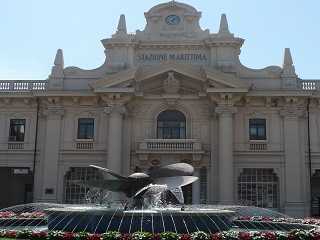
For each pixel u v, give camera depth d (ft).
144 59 140.87
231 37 137.39
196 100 137.80
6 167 140.77
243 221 83.92
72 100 139.03
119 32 140.56
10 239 59.67
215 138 134.51
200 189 133.08
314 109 136.36
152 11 143.02
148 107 138.41
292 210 130.31
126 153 134.92
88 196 135.64
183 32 141.49
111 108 133.39
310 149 134.21
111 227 66.59
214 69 131.03
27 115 141.38
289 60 138.51
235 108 132.67
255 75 138.41
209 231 67.36
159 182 72.33
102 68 141.08
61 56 142.51
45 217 82.89
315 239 62.39
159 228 65.98
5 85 142.82
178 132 137.39
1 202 145.79
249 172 135.13
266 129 135.74
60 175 136.67
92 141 137.39
